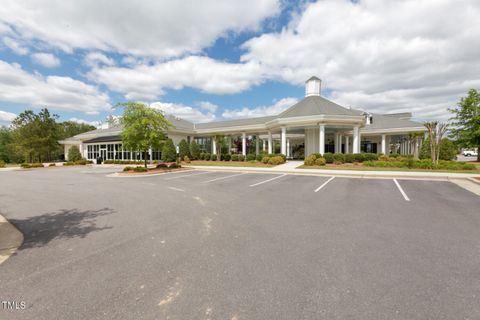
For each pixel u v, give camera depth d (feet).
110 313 7.59
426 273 9.82
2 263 11.19
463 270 10.05
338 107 77.20
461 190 29.99
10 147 136.77
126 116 55.88
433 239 13.61
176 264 10.89
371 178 42.60
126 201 25.14
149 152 93.20
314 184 35.86
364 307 7.73
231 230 15.49
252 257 11.51
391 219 17.63
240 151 137.49
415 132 85.05
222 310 7.68
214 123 116.16
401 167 56.70
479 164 66.49
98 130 129.29
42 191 32.63
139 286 9.11
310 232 14.96
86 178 49.73
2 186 38.22
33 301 8.23
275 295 8.44
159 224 17.02
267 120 94.94
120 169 75.66
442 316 7.29
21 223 17.71
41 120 123.44
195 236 14.51
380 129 92.02
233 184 36.68
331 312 7.52
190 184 37.50
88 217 19.15
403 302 7.96
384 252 11.90
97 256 11.85
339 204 22.71
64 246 13.20
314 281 9.32
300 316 7.36
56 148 129.39
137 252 12.27
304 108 77.10
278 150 142.00
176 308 7.79
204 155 95.20
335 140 90.07
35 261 11.36
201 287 9.00
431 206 21.68
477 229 15.30
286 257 11.47
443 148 78.95
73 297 8.45
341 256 11.50
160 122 60.03
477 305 7.79
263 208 21.35
